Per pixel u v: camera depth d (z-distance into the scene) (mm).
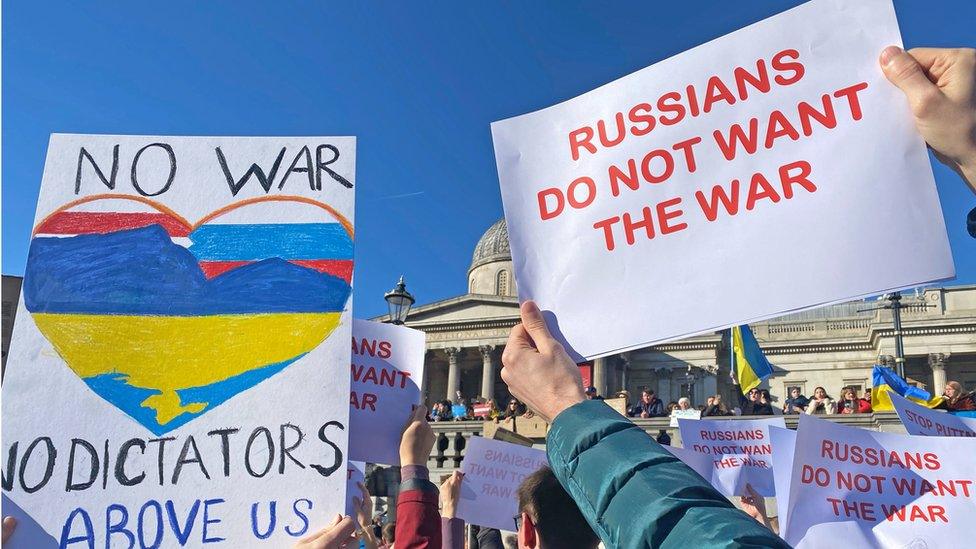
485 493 7430
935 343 50469
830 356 56375
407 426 3703
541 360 2031
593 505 1665
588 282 2766
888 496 4285
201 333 3332
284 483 3152
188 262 3434
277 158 3611
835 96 2645
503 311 57312
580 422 1815
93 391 3215
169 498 3115
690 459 7867
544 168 2920
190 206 3520
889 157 2539
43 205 3453
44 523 3037
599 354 2689
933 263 2430
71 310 3309
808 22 2734
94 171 3520
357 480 5074
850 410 23000
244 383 3279
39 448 3125
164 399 3232
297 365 3309
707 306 2619
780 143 2680
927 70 2139
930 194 2469
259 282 3416
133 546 3045
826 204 2574
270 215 3529
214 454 3182
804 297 2523
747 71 2771
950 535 4137
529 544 3008
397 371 4609
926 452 4336
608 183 2822
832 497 4312
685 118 2797
